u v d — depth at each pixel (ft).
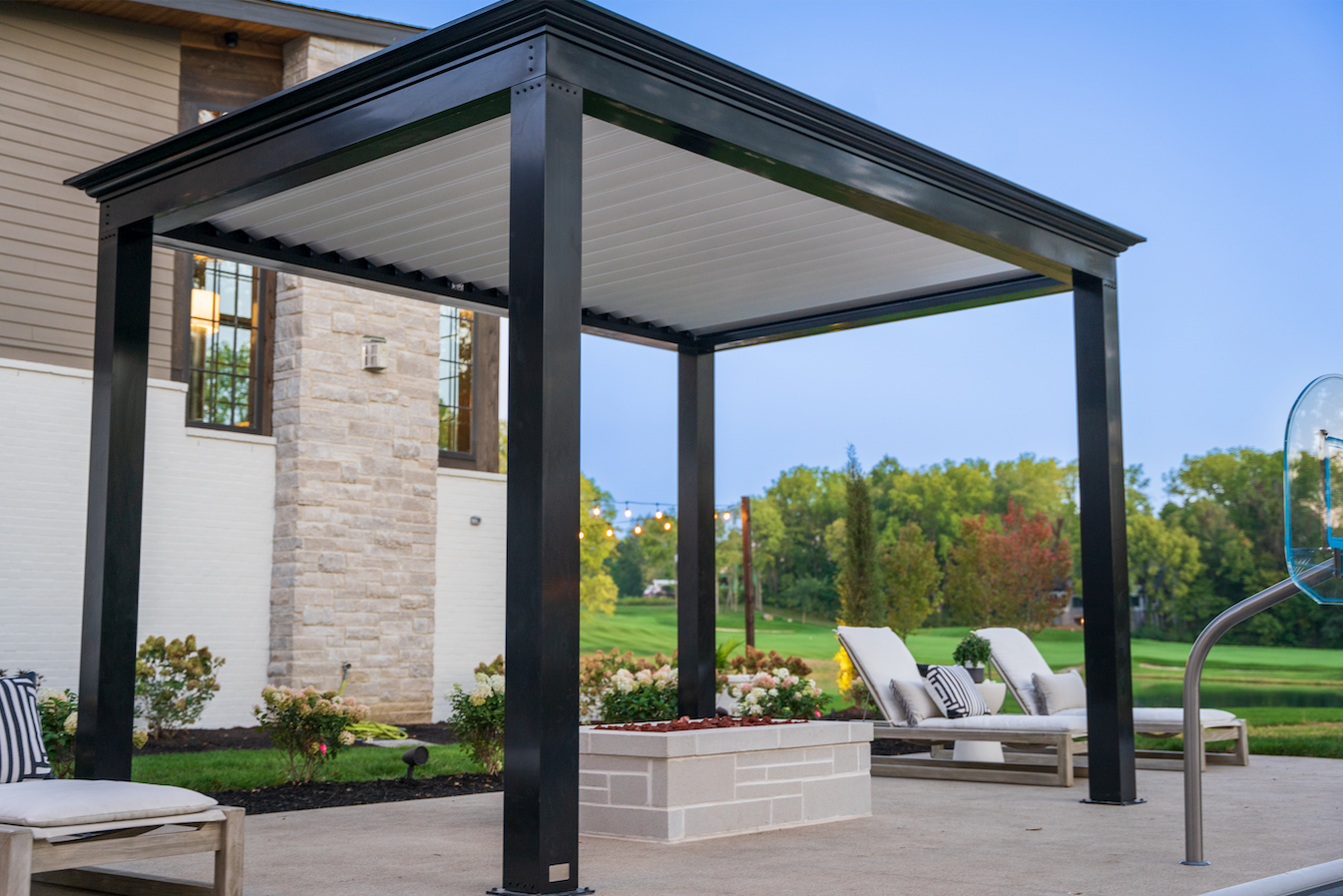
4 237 31.27
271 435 35.81
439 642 38.45
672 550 114.32
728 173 17.62
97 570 17.65
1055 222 20.39
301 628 34.22
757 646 106.83
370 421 36.24
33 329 31.40
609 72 13.85
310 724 23.75
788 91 15.55
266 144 16.35
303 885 13.57
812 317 26.32
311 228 19.98
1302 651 78.02
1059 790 23.40
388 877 14.07
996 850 16.14
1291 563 14.29
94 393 18.21
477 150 16.40
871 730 20.20
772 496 108.99
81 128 33.01
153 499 32.78
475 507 39.88
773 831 18.12
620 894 13.00
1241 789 23.18
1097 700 21.24
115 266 18.25
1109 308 21.74
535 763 12.57
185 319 34.76
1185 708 15.11
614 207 19.06
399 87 14.70
